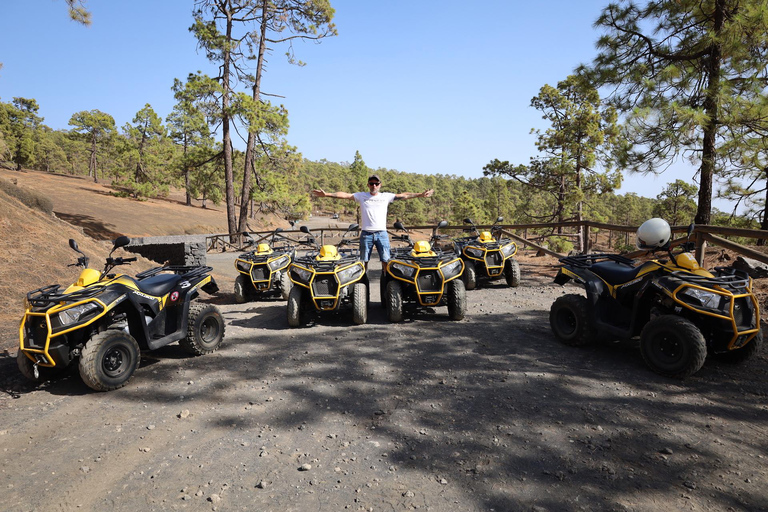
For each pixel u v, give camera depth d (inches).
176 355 207.0
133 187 2076.8
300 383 168.2
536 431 127.4
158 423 139.5
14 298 283.9
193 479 109.6
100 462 118.3
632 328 177.0
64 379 178.1
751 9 338.6
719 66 372.8
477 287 366.0
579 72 451.5
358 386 163.6
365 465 113.6
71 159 4658.0
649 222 176.9
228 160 1014.4
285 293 341.7
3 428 138.4
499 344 206.2
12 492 106.2
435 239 300.5
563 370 171.9
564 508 95.1
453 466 111.7
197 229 1694.1
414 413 140.9
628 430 126.3
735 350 169.0
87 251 393.1
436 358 190.4
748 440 119.6
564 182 1008.2
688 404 140.9
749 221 554.3
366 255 270.1
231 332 247.9
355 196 268.8
